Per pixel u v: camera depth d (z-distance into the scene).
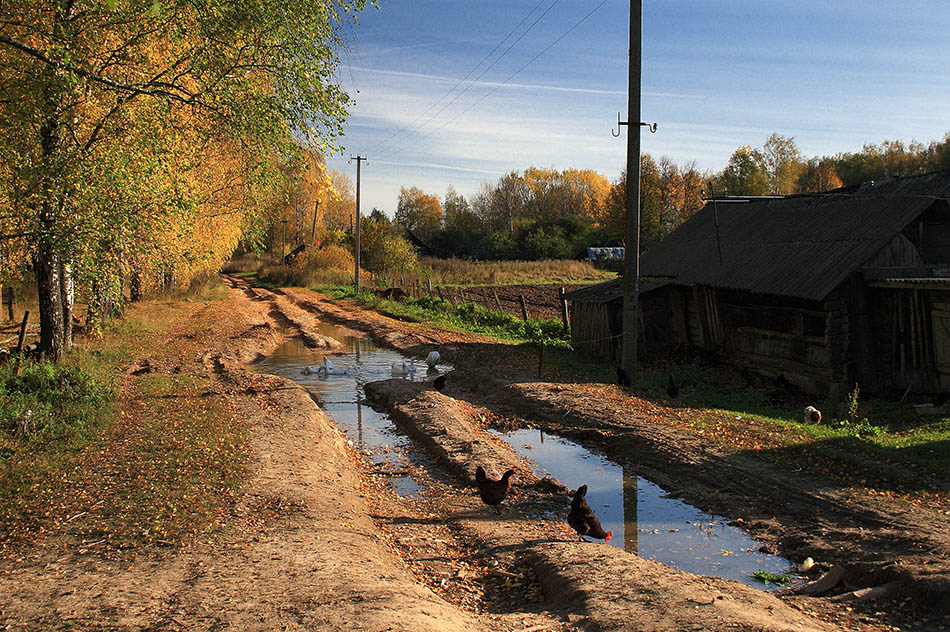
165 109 14.36
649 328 25.73
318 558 7.84
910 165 90.19
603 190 124.81
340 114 14.44
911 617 6.75
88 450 12.30
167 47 14.48
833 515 9.73
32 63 12.98
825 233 20.47
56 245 12.95
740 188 78.56
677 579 7.42
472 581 8.25
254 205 23.20
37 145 13.73
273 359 27.33
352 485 11.63
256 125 13.88
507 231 92.75
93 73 13.12
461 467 12.73
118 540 8.38
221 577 7.23
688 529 10.05
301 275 71.38
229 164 23.72
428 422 15.93
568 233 91.56
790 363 20.12
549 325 32.03
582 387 19.11
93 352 22.48
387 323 37.28
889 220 18.39
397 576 7.68
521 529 9.91
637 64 18.30
